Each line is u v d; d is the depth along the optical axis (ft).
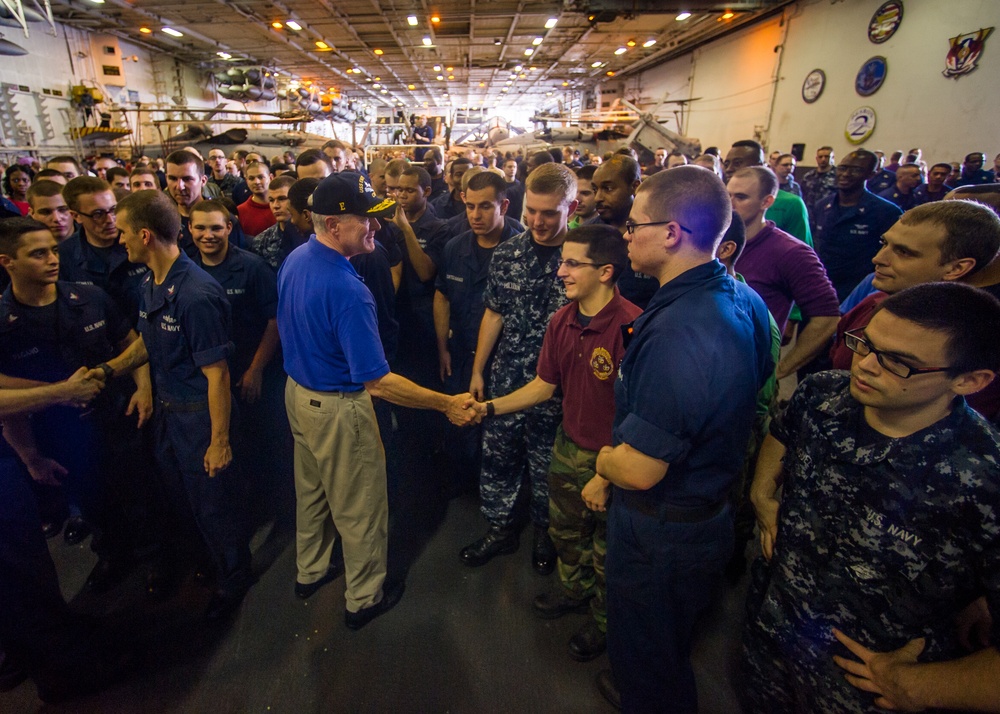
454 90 94.58
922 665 3.17
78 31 44.01
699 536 4.10
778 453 4.29
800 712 4.10
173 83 56.65
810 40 35.17
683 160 21.08
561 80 81.46
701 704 5.50
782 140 38.75
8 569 4.71
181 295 5.62
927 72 25.90
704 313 3.70
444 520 8.45
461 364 8.70
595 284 5.16
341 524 6.07
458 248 8.15
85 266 7.48
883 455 3.19
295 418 5.90
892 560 3.26
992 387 4.45
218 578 6.60
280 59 61.72
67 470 6.55
